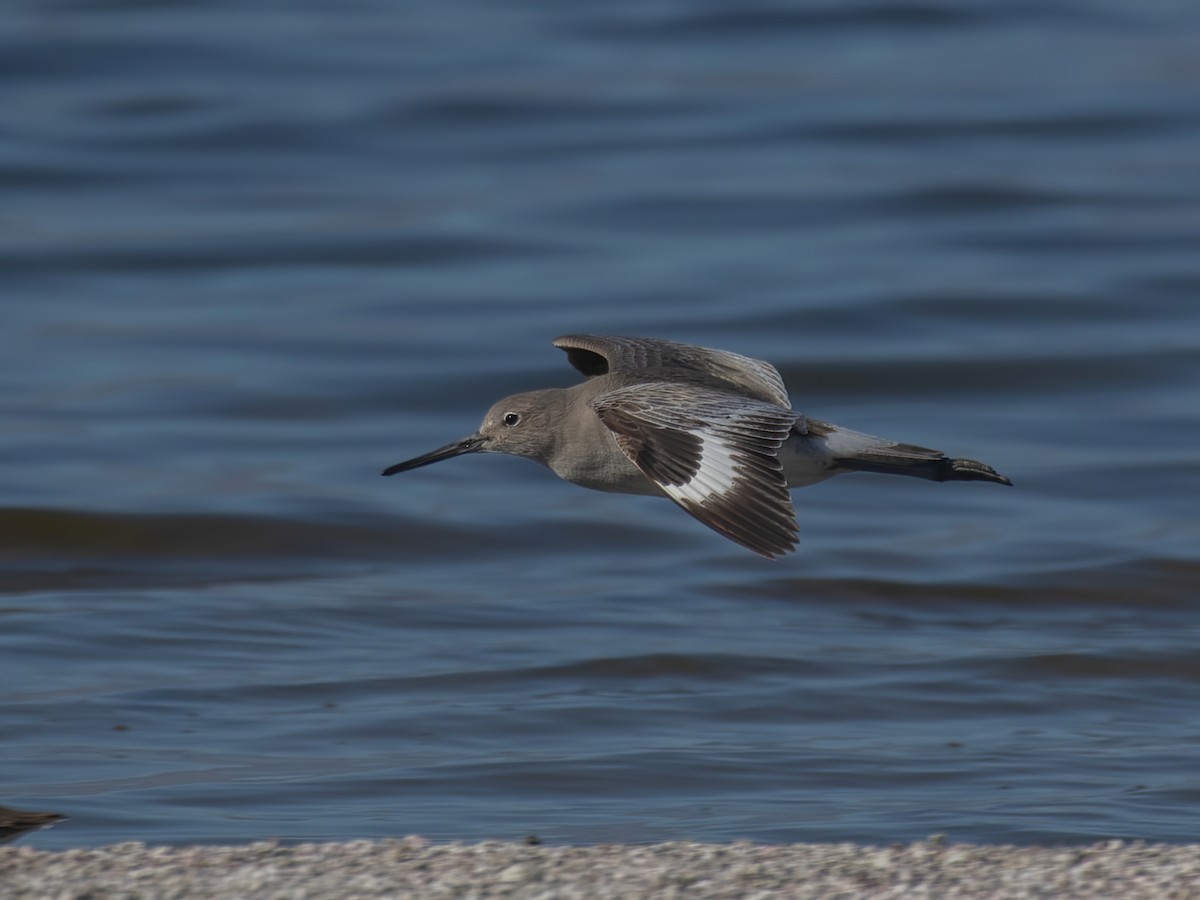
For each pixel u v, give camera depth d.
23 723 12.41
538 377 23.44
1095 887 8.71
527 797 11.06
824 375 23.86
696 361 11.25
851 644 14.67
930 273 27.91
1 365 23.95
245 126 35.34
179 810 10.73
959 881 8.83
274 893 8.60
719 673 13.77
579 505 19.05
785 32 41.91
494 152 34.41
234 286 27.78
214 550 17.73
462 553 17.75
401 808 10.84
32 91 37.19
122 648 14.26
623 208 31.12
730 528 8.91
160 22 42.12
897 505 19.09
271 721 12.55
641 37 41.72
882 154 33.94
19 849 9.38
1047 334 25.47
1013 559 17.23
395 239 29.66
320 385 23.12
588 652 14.25
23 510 18.17
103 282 27.92
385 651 14.34
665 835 10.34
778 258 28.73
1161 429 21.72
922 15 42.97
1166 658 14.26
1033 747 12.20
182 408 22.23
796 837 10.30
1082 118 35.50
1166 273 27.67
